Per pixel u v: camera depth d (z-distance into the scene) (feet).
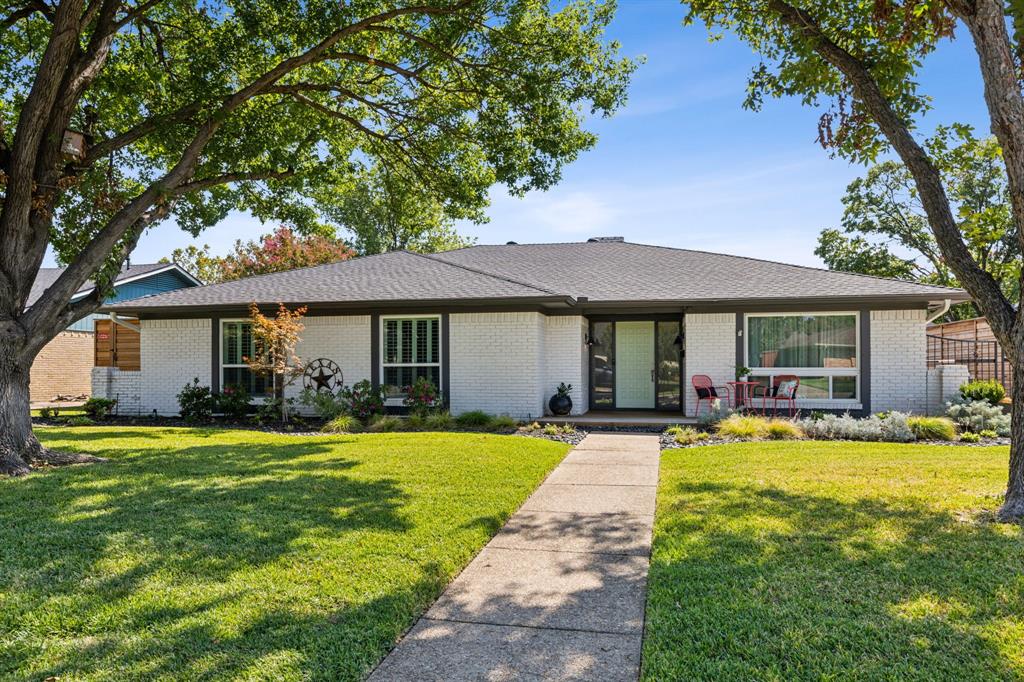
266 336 43.34
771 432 35.32
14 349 25.58
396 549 15.30
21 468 24.62
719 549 15.17
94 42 28.17
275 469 25.02
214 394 48.29
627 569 14.69
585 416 47.09
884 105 20.68
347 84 38.78
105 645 10.28
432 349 47.44
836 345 44.70
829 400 44.52
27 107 25.23
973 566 13.65
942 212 19.52
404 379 47.70
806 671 9.45
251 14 31.35
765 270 50.62
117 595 12.32
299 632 10.86
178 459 27.37
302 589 12.73
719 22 29.48
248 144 35.68
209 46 33.04
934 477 22.77
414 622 11.79
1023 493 17.56
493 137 35.40
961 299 41.39
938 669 9.41
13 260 26.13
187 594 12.39
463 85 35.91
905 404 43.50
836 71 24.82
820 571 13.56
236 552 14.90
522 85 32.45
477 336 46.55
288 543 15.57
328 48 32.83
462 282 47.91
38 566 13.84
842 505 19.01
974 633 10.54
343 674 9.53
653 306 45.91
